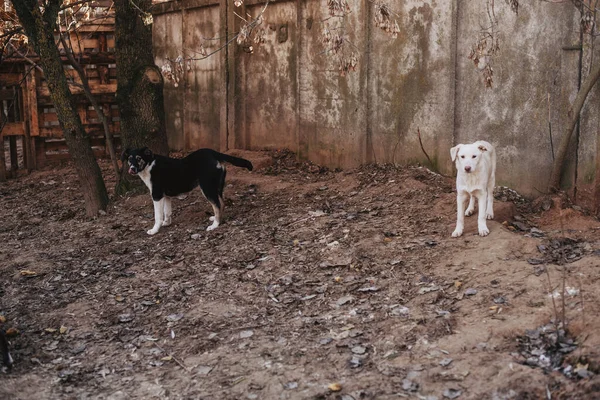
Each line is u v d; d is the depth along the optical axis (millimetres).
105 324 5391
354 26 7551
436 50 6902
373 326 5023
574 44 6016
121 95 7605
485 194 5750
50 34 7242
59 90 7289
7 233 7285
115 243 6688
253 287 5633
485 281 5266
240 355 4895
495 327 4805
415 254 5723
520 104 6395
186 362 4898
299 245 6125
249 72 8828
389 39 7270
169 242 6551
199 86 9562
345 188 7141
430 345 4766
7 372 4891
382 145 7461
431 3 6902
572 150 6113
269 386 4598
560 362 4492
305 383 4594
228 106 9070
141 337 5195
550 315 4812
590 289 4961
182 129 10031
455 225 6020
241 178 7762
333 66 7809
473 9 6617
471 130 6750
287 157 8375
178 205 7355
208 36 9297
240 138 9023
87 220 7348
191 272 5965
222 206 6707
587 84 5855
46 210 7836
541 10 6195
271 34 8492
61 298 5789
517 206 6324
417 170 7082
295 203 6988
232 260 6051
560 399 4266
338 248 5957
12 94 9383
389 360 4699
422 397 4395
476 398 4336
